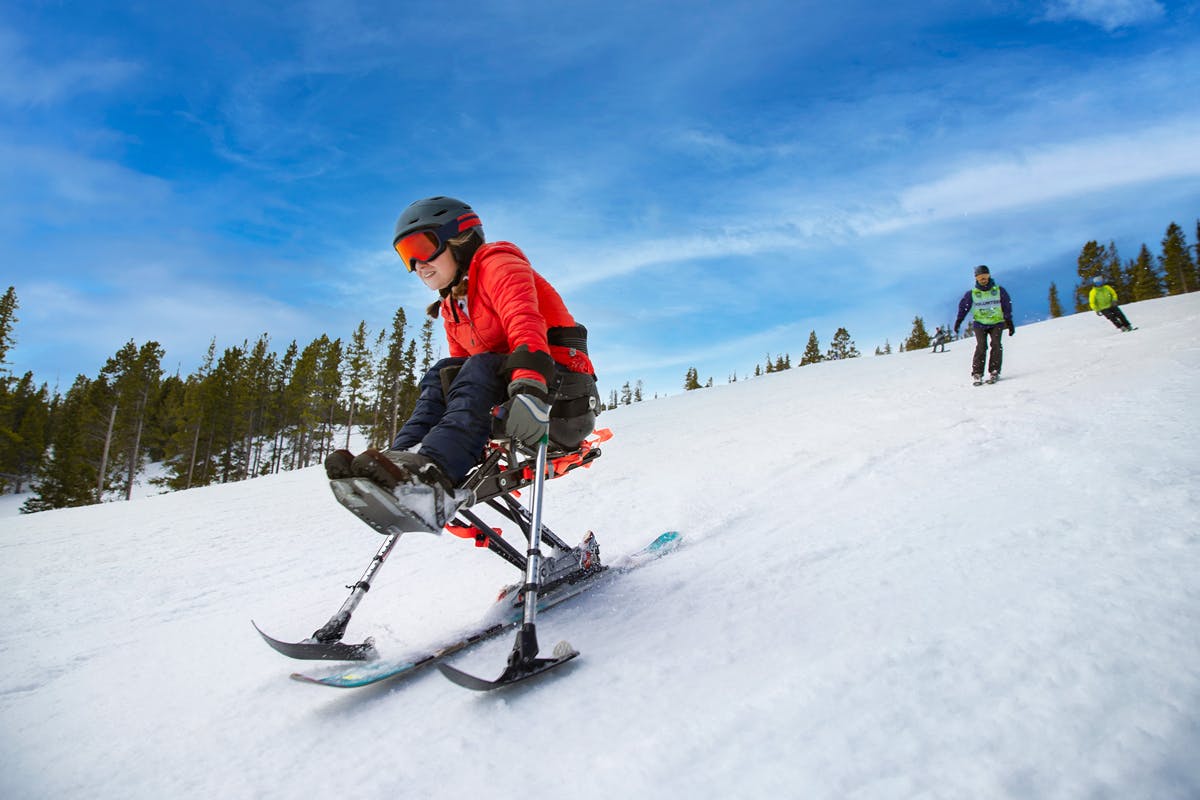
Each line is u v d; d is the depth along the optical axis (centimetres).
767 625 175
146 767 160
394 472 159
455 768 131
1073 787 87
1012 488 286
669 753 117
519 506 252
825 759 105
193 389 5275
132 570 521
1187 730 93
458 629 235
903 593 179
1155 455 285
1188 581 144
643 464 739
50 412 5922
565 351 226
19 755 179
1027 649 128
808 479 450
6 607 419
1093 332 1412
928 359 1786
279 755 155
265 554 539
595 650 182
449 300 218
